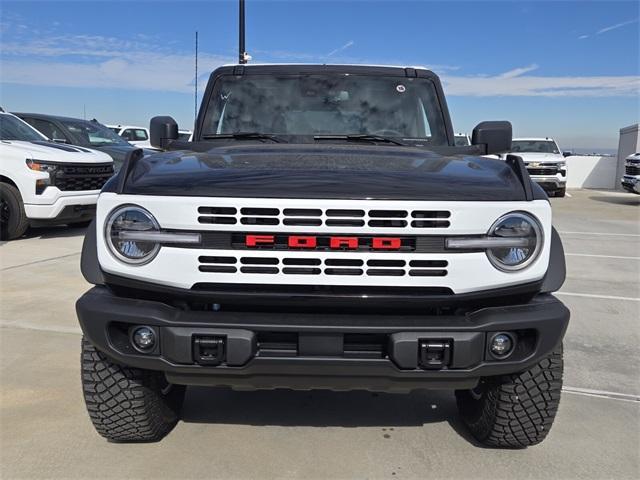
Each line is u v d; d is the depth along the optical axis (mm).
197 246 2418
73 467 2885
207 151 3328
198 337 2416
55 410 3463
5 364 4156
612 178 27984
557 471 2922
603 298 6363
